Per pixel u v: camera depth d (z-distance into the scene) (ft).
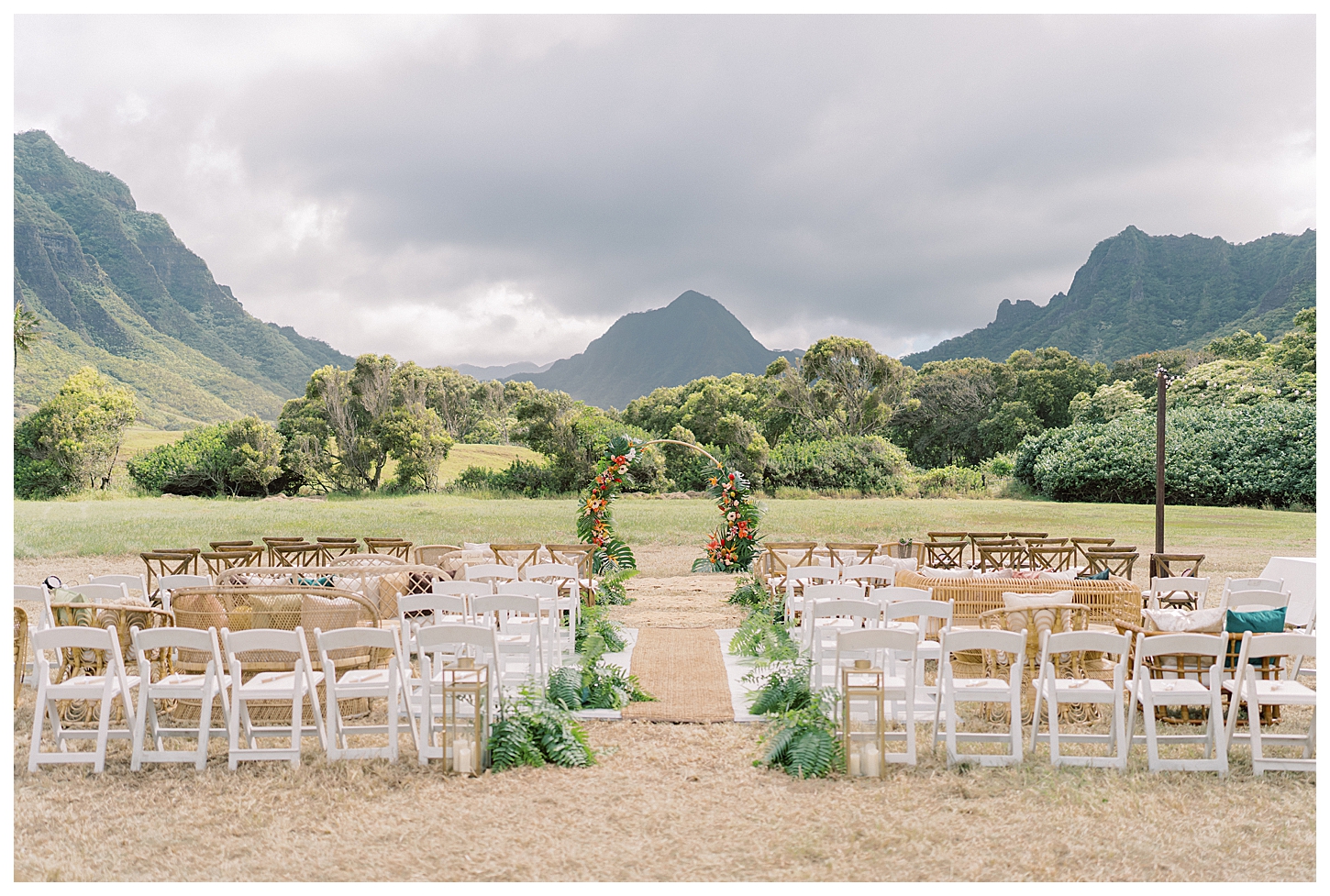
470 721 16.05
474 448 212.23
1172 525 83.25
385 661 20.61
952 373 206.49
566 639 27.40
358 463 149.18
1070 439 129.59
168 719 19.36
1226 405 130.41
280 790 14.99
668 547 64.34
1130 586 23.11
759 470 138.82
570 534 75.46
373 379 151.53
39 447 136.77
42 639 15.90
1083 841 12.84
